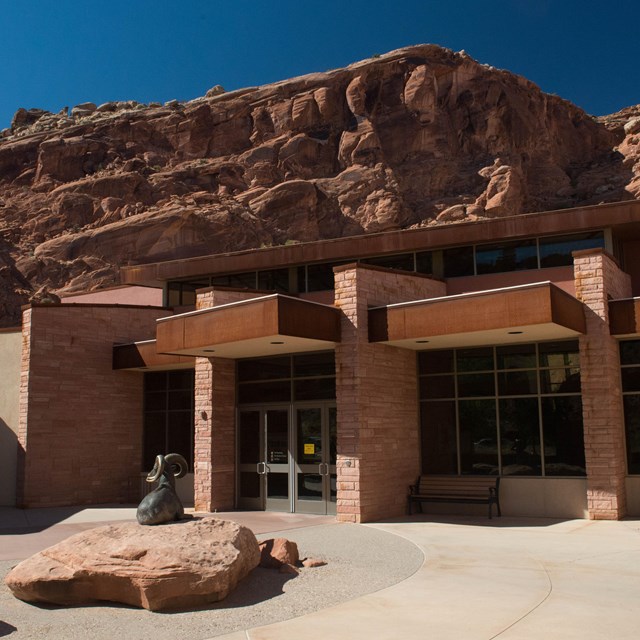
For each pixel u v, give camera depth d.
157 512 9.90
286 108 83.44
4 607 8.08
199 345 15.87
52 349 20.11
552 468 16.00
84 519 16.69
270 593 8.53
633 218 17.59
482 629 6.85
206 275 23.11
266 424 17.75
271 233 66.31
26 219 67.56
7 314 50.78
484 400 16.95
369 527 14.30
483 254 19.41
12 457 19.97
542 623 7.02
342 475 15.29
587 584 8.80
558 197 81.00
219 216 60.62
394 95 82.56
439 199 75.44
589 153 91.81
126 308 21.80
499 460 16.56
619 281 16.95
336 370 15.66
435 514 16.62
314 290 21.45
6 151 77.94
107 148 77.94
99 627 7.21
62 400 20.12
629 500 15.52
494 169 77.12
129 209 64.25
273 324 14.41
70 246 59.41
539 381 16.34
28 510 18.73
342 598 8.26
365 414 15.43
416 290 17.84
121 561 8.07
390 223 69.94
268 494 17.48
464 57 85.69
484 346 17.08
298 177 77.75
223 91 91.75
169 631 7.02
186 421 20.88
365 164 77.50
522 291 14.06
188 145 82.19
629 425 15.82
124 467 21.19
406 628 6.94
